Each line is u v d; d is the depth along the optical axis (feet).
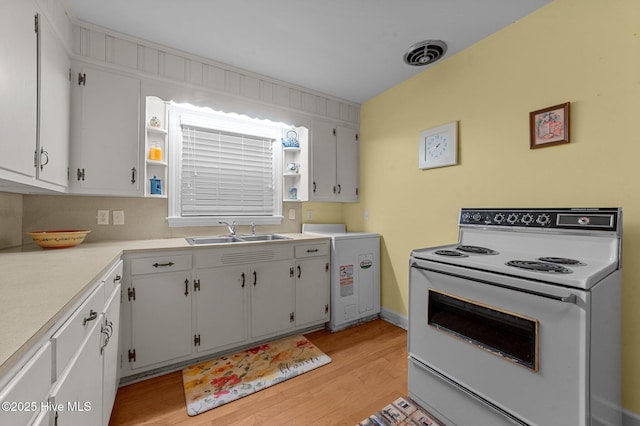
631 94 4.44
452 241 7.19
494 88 6.29
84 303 3.13
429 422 4.76
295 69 7.85
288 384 5.78
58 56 5.09
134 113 6.38
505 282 3.93
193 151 8.25
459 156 7.03
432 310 4.93
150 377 5.94
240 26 6.04
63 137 5.35
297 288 7.83
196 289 6.32
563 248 4.82
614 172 4.61
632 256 4.42
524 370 3.72
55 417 2.28
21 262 4.22
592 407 3.37
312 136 9.26
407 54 7.05
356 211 10.47
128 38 6.28
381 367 6.41
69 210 6.61
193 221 8.11
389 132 9.11
